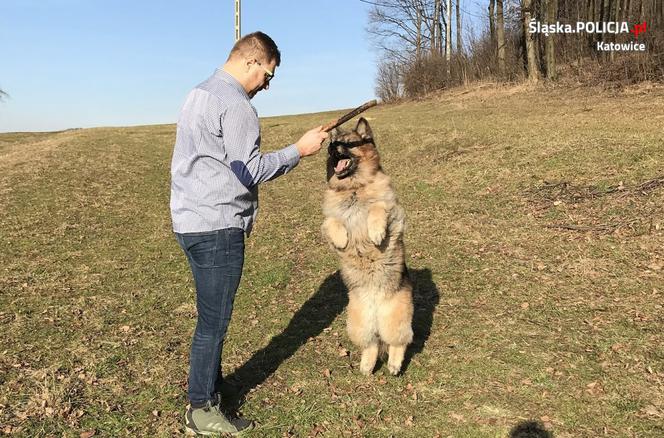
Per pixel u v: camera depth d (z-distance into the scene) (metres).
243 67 3.10
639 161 8.27
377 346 4.24
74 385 4.01
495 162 10.05
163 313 5.57
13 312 5.51
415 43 38.84
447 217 7.98
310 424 3.53
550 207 7.53
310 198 10.87
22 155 15.78
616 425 3.34
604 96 16.11
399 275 4.05
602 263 5.75
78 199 11.02
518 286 5.55
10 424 3.47
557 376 3.91
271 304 5.80
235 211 3.06
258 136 3.03
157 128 24.05
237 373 4.26
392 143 13.63
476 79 26.17
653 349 4.14
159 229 9.09
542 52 22.73
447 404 3.71
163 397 3.87
